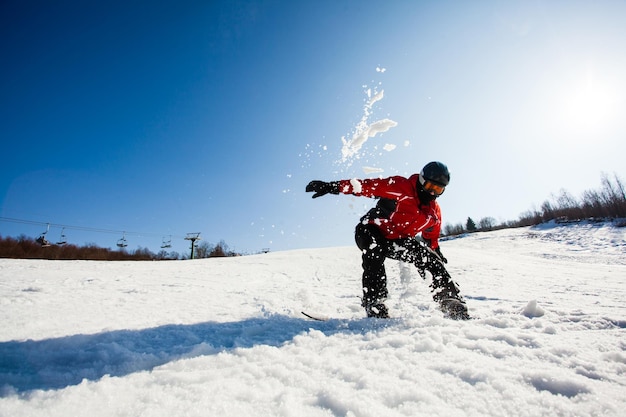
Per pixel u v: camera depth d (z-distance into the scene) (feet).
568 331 5.18
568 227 85.30
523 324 5.67
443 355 4.05
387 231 7.41
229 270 23.66
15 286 12.00
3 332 5.38
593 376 3.41
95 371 3.71
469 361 3.81
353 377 3.42
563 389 3.10
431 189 7.03
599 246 57.57
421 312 7.52
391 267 15.98
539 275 17.03
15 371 3.74
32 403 2.78
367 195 7.34
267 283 15.70
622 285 12.76
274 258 35.42
